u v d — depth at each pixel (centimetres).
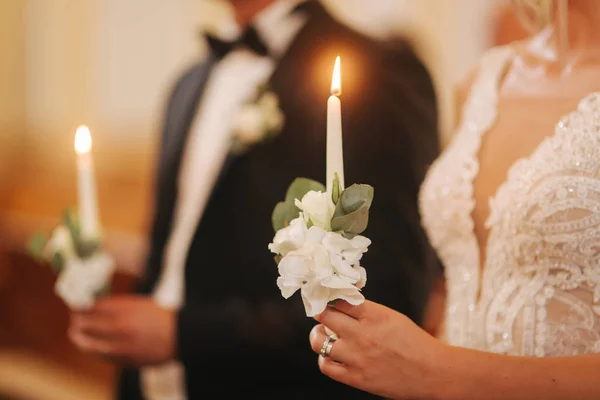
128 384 225
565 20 135
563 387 105
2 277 405
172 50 463
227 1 207
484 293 135
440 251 148
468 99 151
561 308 122
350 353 107
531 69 143
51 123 531
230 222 185
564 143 125
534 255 125
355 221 98
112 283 338
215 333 180
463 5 318
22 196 498
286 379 180
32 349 400
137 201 433
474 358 107
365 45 187
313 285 97
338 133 102
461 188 142
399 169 175
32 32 534
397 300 170
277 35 196
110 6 492
